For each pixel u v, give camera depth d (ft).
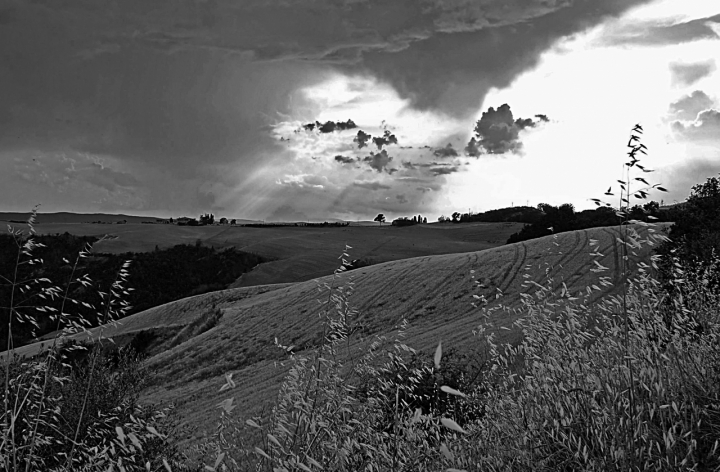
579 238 158.40
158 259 391.45
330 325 16.92
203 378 160.97
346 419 14.24
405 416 14.24
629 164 13.14
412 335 142.31
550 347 16.33
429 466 13.26
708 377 14.70
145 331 231.91
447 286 179.83
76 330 16.38
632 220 13.89
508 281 166.81
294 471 10.48
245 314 210.18
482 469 14.15
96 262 362.74
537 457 13.92
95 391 33.19
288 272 390.42
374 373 15.85
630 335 15.39
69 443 20.25
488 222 608.60
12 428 12.41
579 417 13.82
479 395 17.65
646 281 16.33
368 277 208.13
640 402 12.89
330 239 506.07
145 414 31.81
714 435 12.51
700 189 85.20
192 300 280.10
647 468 11.14
